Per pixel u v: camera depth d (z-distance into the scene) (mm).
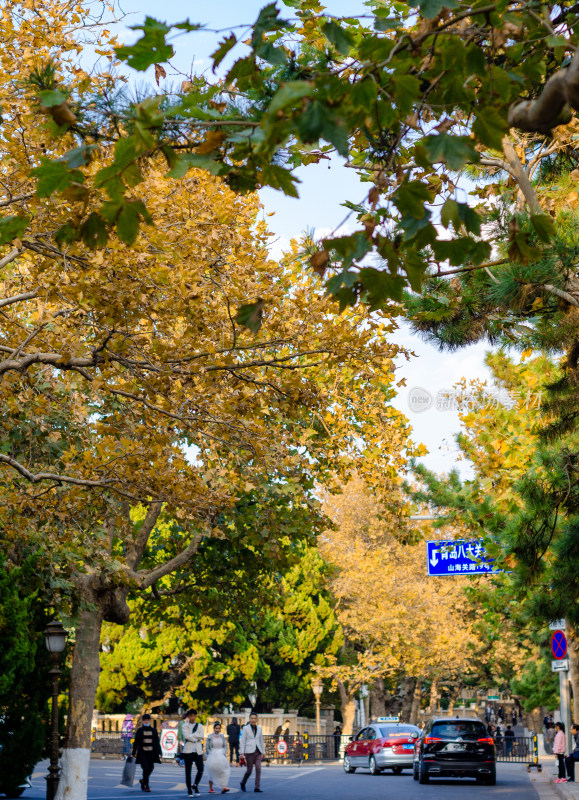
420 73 5043
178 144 5406
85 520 15594
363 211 6004
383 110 4734
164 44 4340
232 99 5281
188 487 13367
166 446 13273
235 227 12852
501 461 22719
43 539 15781
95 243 5113
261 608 25031
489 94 4945
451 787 26094
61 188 4789
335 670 50031
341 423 18922
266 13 4699
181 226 12016
